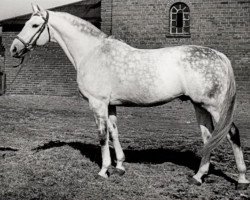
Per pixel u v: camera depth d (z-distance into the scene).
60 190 5.55
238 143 5.73
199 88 5.54
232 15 17.72
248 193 5.62
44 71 20.77
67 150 8.12
